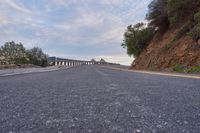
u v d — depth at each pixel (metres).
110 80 7.97
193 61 18.98
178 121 2.10
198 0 23.98
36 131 1.79
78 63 96.44
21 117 2.28
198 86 5.53
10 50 57.41
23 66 28.17
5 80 8.02
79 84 6.32
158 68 24.86
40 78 9.30
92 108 2.75
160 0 32.97
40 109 2.69
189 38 21.75
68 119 2.19
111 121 2.11
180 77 9.70
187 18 25.72
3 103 3.12
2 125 1.96
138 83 6.59
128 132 1.77
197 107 2.79
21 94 4.12
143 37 42.44
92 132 1.77
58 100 3.40
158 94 4.07
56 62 66.31
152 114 2.41
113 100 3.39
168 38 28.36
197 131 1.78
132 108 2.75
